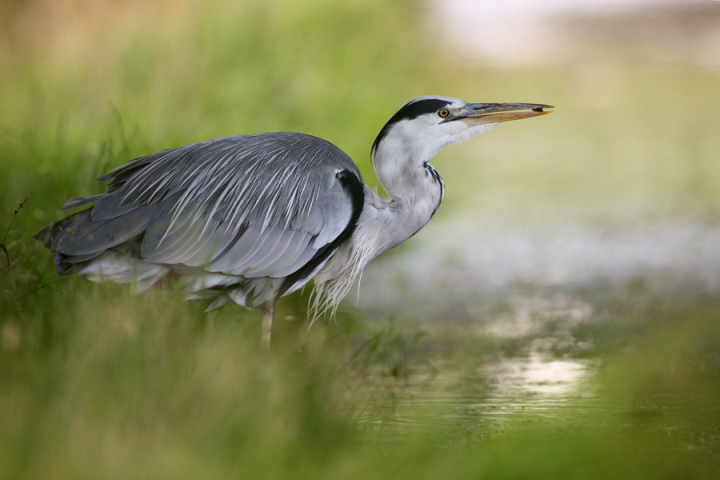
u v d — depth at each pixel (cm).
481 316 1255
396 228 1086
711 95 2825
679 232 1630
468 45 3669
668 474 738
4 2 2262
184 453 664
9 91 2041
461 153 2328
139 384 724
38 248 1070
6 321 833
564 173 2088
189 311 948
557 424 844
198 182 968
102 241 927
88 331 776
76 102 1938
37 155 1519
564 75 3134
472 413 903
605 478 733
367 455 741
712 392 957
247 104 2012
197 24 2209
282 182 992
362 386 992
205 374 750
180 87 1989
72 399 692
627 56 3453
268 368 813
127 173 997
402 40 3203
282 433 714
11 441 651
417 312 1273
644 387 974
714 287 1338
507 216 1773
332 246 1027
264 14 2405
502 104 1089
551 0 4931
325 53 2525
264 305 1022
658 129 2462
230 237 971
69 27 2256
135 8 2273
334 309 1118
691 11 4466
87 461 639
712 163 2116
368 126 2133
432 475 705
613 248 1555
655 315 1225
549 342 1145
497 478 720
